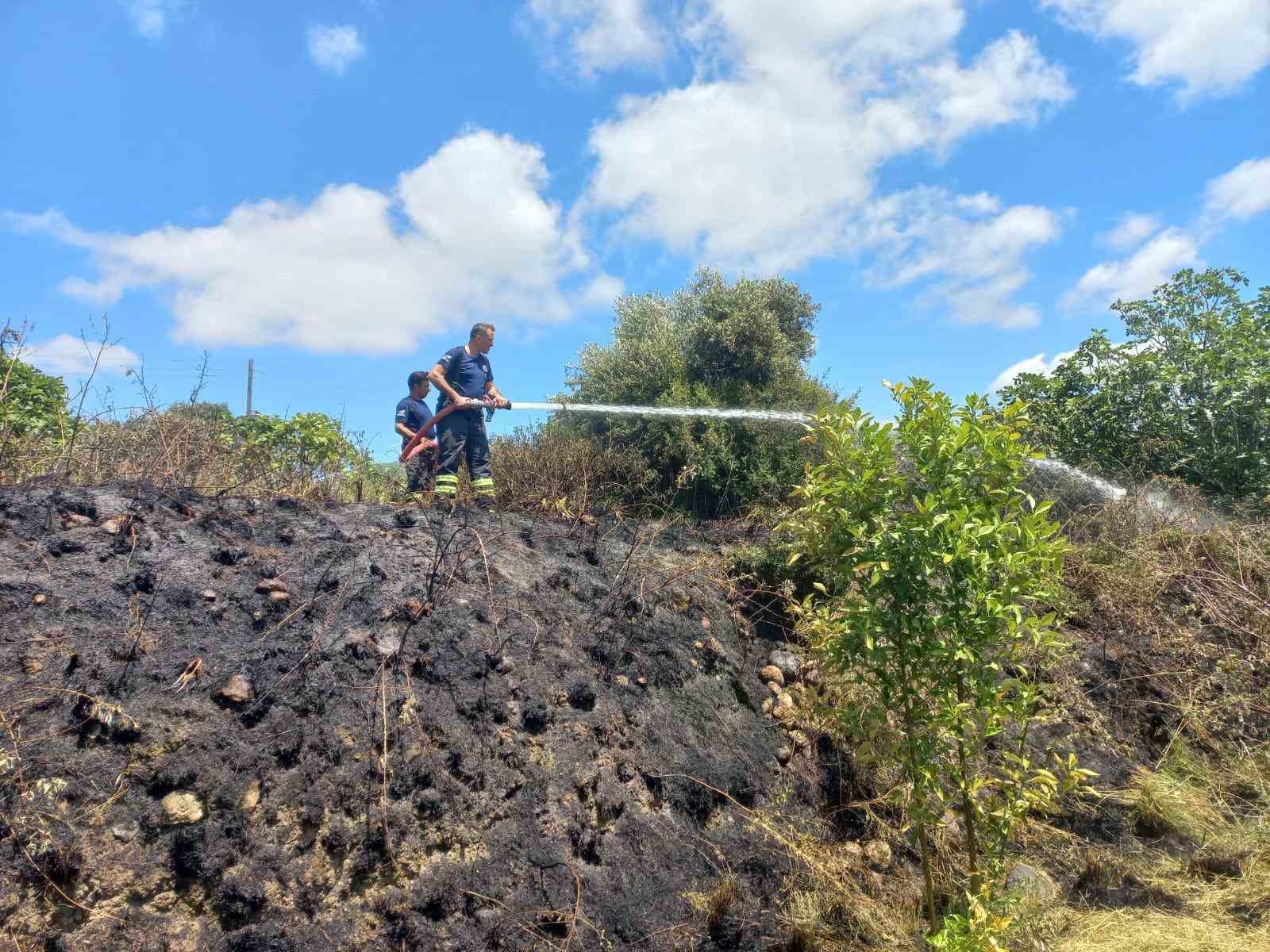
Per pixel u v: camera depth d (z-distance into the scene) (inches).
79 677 111.0
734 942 116.5
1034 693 121.0
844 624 125.2
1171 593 224.1
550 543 191.5
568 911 110.1
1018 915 122.4
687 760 141.8
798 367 344.5
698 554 207.6
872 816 144.8
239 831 102.0
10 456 174.2
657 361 333.4
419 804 113.2
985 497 121.6
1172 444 302.0
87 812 97.0
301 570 147.7
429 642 138.1
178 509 159.6
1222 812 161.0
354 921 100.0
